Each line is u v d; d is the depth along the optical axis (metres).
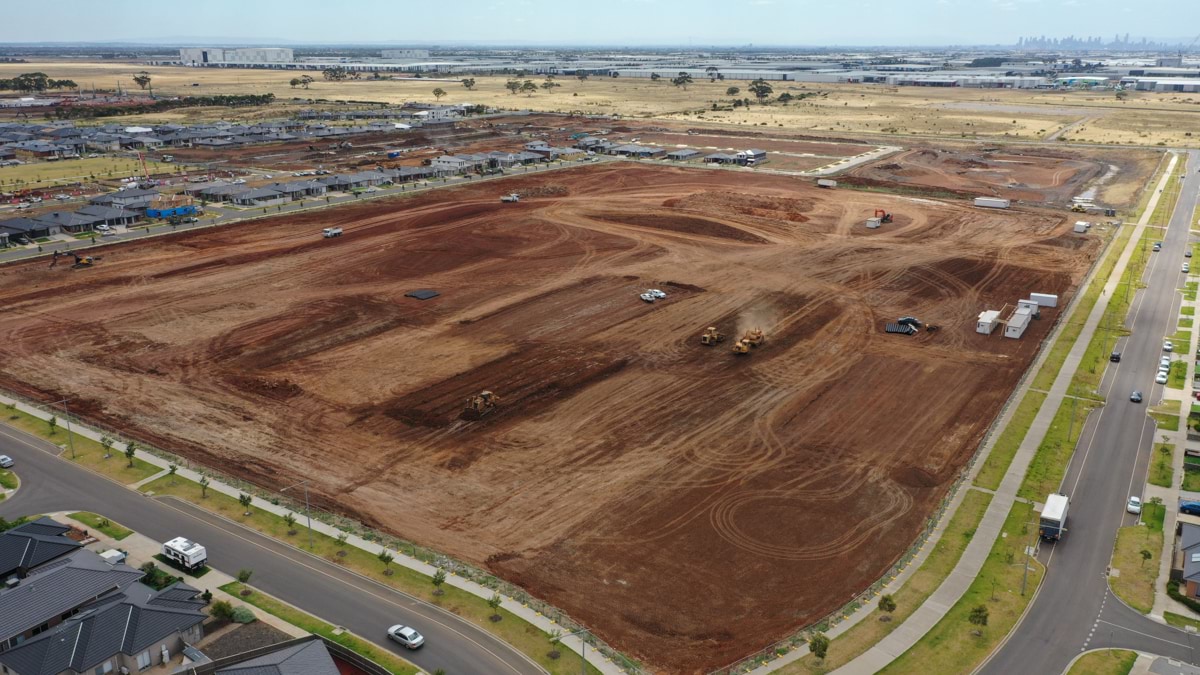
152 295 102.44
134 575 47.12
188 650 42.56
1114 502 58.50
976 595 48.41
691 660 43.44
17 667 39.34
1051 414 72.50
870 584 49.69
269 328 91.75
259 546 52.88
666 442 67.00
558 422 70.31
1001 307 101.50
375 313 96.88
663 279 111.19
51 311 96.69
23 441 66.56
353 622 45.72
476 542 53.62
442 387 77.00
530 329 92.25
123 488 59.72
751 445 66.62
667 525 55.66
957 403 74.75
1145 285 110.75
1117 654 43.56
